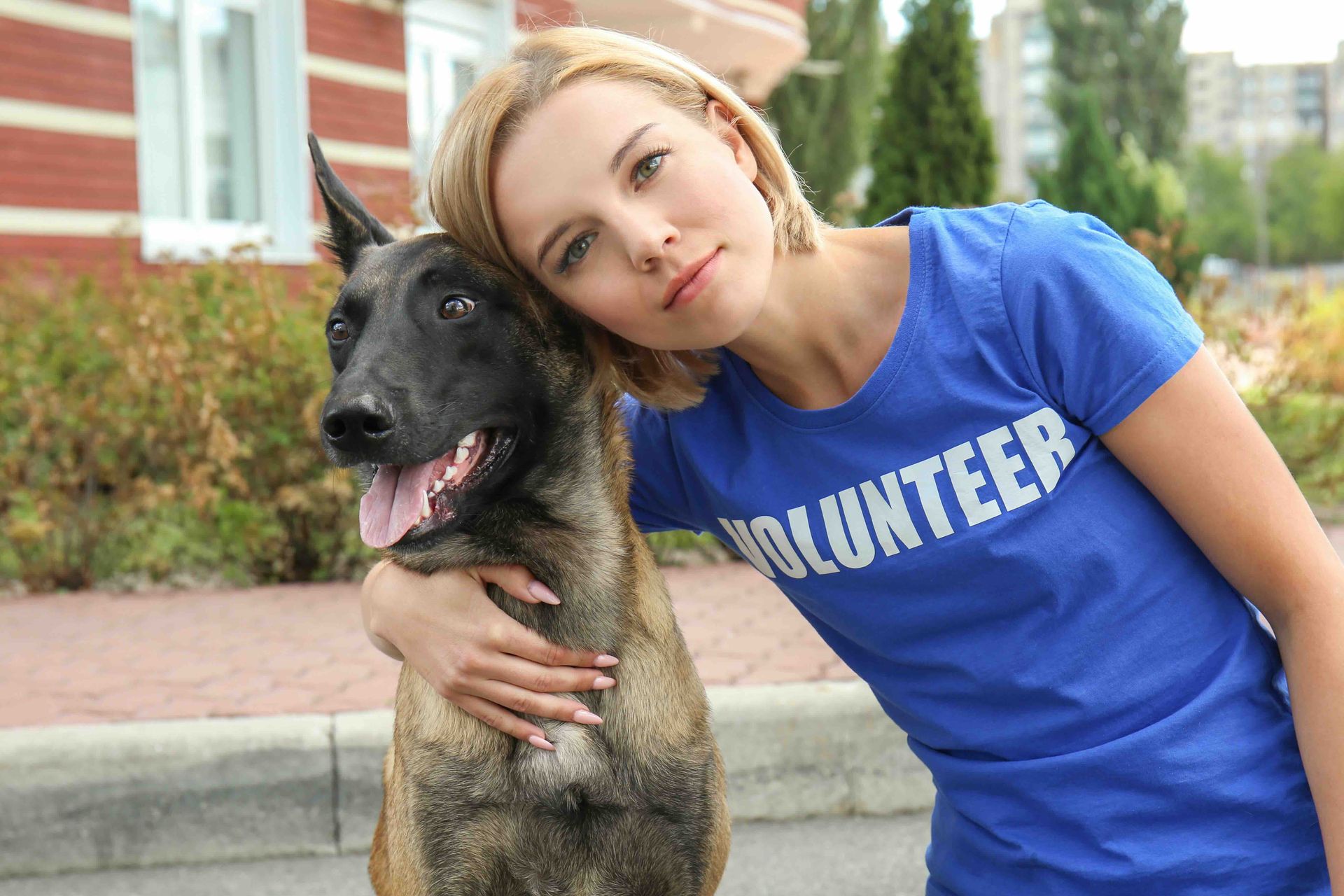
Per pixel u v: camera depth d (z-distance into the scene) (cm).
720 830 272
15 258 851
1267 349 978
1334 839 199
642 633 266
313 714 414
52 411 661
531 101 220
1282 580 205
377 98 1145
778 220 223
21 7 852
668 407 247
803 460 231
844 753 404
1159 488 212
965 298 217
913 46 883
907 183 881
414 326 247
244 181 1066
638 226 206
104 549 653
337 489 616
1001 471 216
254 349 643
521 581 258
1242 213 8412
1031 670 223
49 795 376
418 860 261
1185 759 216
